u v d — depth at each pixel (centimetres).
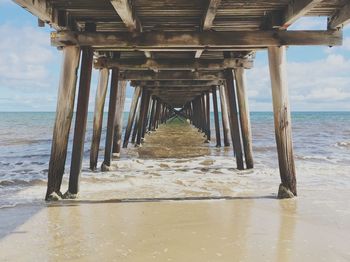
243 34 524
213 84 1213
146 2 476
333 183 644
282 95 520
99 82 820
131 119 1330
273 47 525
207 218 430
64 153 523
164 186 618
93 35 522
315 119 5400
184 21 577
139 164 875
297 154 1134
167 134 1902
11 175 754
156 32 532
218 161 927
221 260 315
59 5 487
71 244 350
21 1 392
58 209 468
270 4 486
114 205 487
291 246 347
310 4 411
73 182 534
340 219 429
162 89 1486
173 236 371
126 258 319
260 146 1371
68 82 518
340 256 326
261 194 555
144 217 432
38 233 380
